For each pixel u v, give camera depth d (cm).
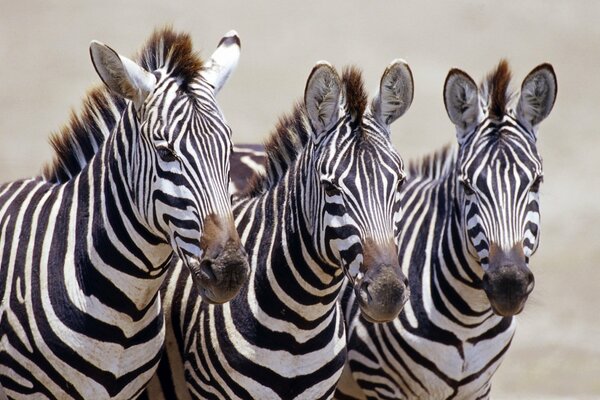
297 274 952
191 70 894
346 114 933
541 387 1814
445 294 1066
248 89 3594
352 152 912
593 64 3828
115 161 920
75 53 3919
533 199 1025
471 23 4234
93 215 930
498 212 1006
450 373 1070
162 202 866
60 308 917
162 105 875
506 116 1054
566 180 2855
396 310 873
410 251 1109
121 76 881
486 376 1093
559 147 3086
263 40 4100
